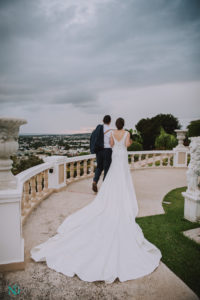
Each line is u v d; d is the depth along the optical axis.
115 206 3.13
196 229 3.28
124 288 1.95
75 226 2.85
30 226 3.29
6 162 2.12
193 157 3.49
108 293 1.88
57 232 3.10
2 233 2.11
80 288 1.94
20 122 1.97
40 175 4.49
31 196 4.17
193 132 18.19
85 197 4.92
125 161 3.49
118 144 3.48
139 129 38.00
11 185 2.15
